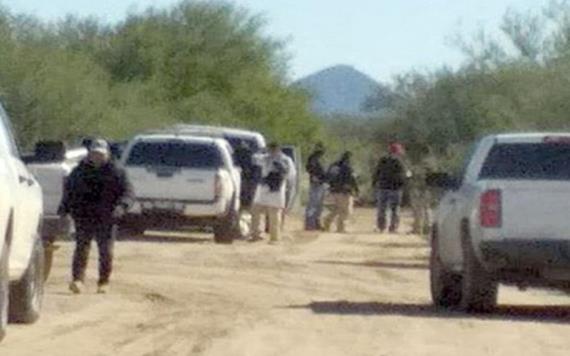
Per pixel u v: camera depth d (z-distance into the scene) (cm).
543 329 3816
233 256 6462
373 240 8025
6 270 3303
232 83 14888
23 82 9900
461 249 4153
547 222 3972
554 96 8062
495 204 3991
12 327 3647
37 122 9956
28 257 3572
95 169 4547
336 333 3631
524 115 8281
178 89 14625
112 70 14275
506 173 4088
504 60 10825
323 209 9631
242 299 4550
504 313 4219
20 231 3450
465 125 11962
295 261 6281
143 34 14425
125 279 5100
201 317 3966
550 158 4088
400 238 8250
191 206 7212
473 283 4084
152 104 13875
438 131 12694
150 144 7250
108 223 4575
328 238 8100
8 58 9938
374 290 5025
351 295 4809
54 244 4872
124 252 6412
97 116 10669
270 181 7631
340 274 5675
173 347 3312
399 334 3638
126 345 3341
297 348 3328
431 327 3803
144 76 14362
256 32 15088
